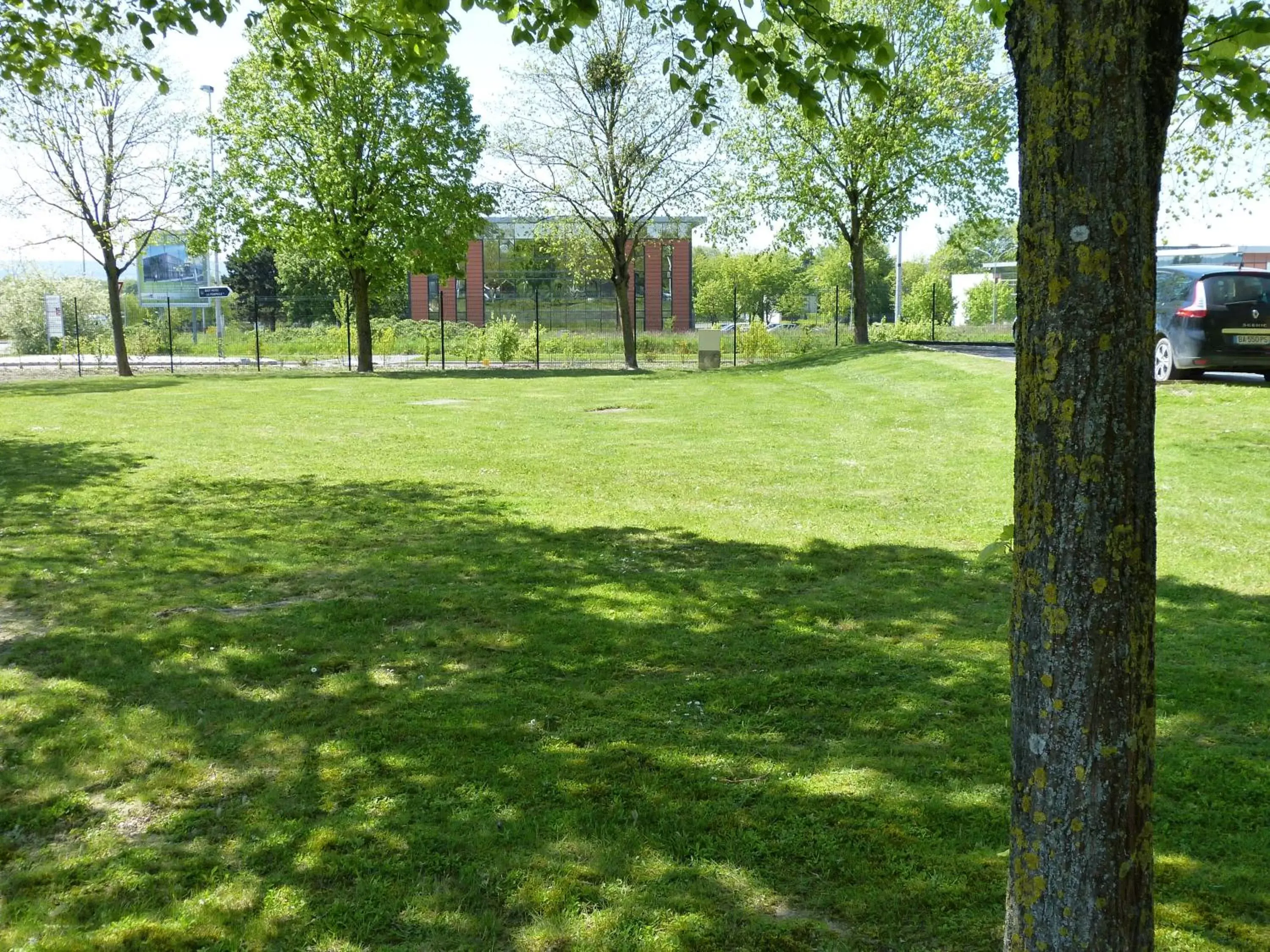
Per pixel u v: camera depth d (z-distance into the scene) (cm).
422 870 331
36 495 1037
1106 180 192
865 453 1277
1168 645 547
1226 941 285
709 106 536
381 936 296
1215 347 1408
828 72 484
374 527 875
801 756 412
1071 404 196
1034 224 200
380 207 3462
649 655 543
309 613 620
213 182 3506
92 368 4225
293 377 3278
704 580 695
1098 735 200
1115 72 190
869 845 340
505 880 323
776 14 463
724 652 546
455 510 948
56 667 530
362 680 509
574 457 1288
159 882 326
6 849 350
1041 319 200
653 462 1233
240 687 500
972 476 1093
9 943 293
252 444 1441
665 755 414
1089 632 199
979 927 294
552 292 6072
